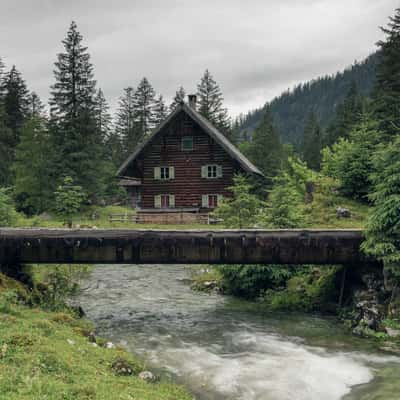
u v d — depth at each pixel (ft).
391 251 41.98
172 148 126.41
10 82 179.63
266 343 38.37
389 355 34.91
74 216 130.31
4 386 19.11
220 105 220.23
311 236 46.47
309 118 320.29
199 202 124.77
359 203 82.84
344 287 50.90
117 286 65.41
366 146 84.02
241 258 47.80
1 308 32.48
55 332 30.37
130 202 198.08
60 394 19.34
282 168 191.01
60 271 57.41
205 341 38.96
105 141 252.42
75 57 145.89
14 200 137.59
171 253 48.14
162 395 23.77
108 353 29.71
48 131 142.61
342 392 27.81
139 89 246.68
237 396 26.96
